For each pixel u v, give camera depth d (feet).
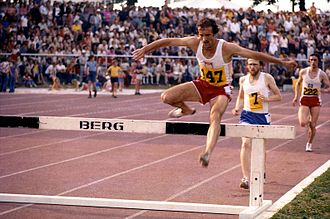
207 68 29.63
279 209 31.55
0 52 115.03
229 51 29.17
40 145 53.47
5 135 59.31
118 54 115.65
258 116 38.73
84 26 120.78
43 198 32.53
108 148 52.08
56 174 41.24
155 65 118.52
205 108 86.63
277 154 49.85
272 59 28.89
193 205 31.17
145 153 49.73
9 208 32.89
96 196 35.37
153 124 31.17
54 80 110.52
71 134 60.34
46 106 86.28
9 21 117.91
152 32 122.42
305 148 52.80
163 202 31.58
